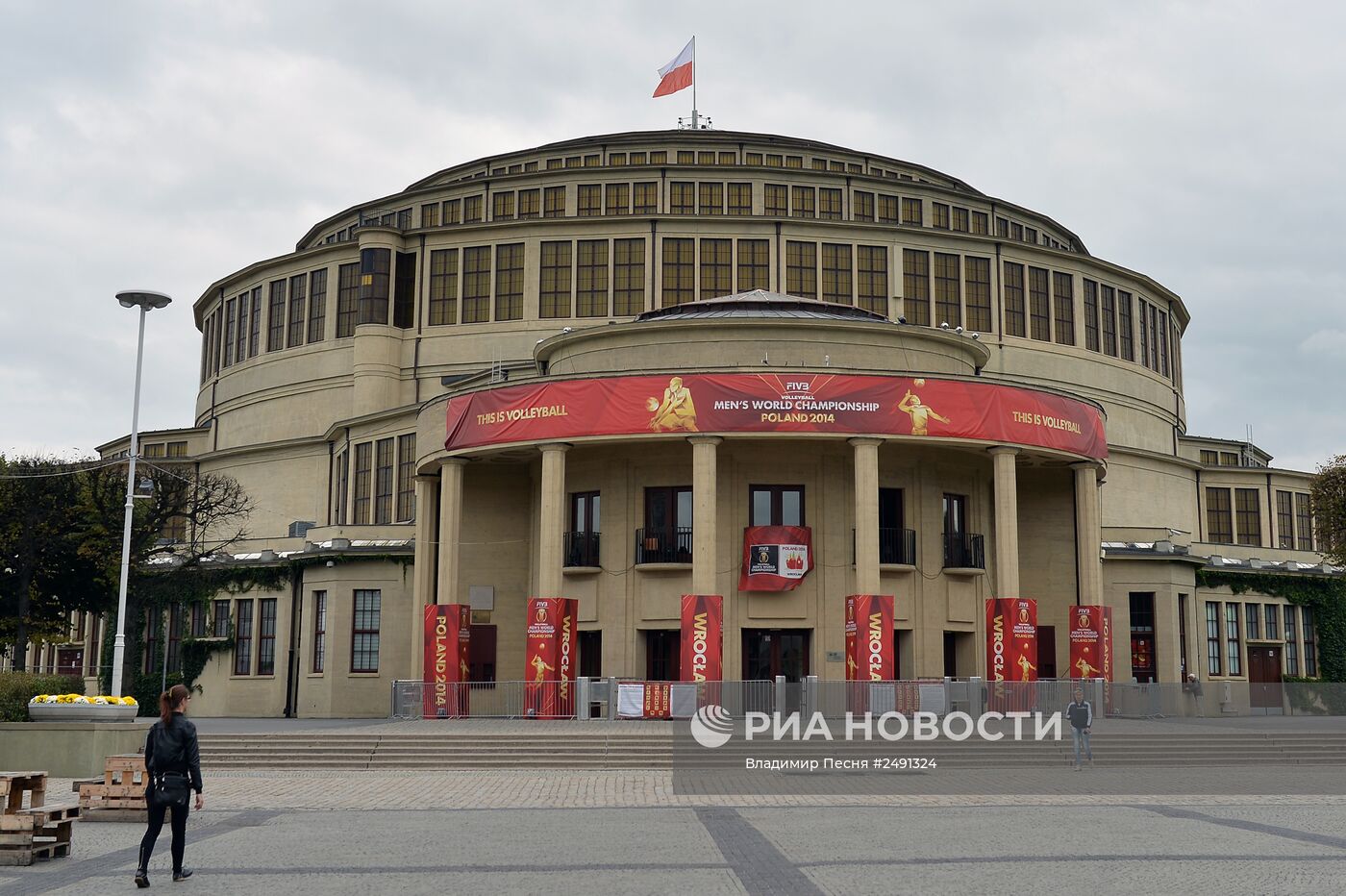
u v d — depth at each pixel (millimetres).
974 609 43375
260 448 66875
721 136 68688
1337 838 18875
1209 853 17344
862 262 61625
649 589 41438
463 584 46719
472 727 35844
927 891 14406
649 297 60500
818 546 41219
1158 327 71375
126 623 57281
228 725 43438
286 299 68312
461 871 15945
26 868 16734
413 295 63375
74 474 55312
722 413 38656
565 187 65375
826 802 24109
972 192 71812
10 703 31203
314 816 22062
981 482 44750
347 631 51531
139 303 37750
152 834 15156
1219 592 60531
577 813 22281
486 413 41812
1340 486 55406
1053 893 14281
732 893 14336
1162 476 67938
